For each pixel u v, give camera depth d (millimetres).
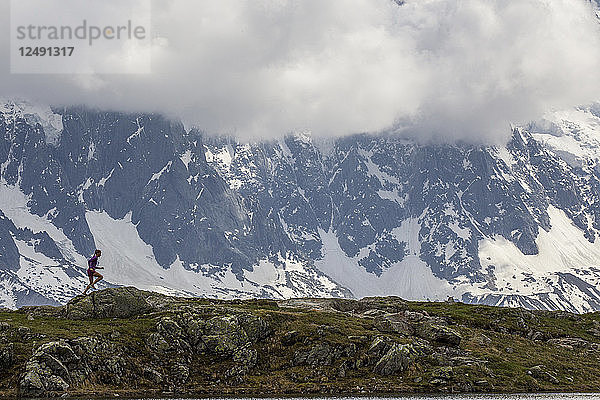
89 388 124188
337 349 143500
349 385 134625
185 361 137375
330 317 161500
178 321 145000
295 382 135625
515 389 139250
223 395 127938
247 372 137625
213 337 141875
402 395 130875
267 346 144125
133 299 154875
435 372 141375
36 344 130625
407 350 144000
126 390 126375
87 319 149500
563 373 152500
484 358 151500
